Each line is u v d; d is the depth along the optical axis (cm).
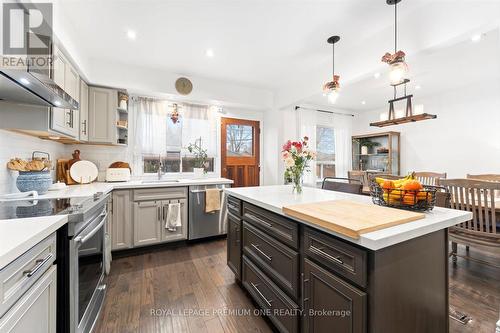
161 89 319
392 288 93
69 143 292
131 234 275
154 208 286
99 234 168
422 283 104
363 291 90
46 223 102
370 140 507
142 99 337
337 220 102
